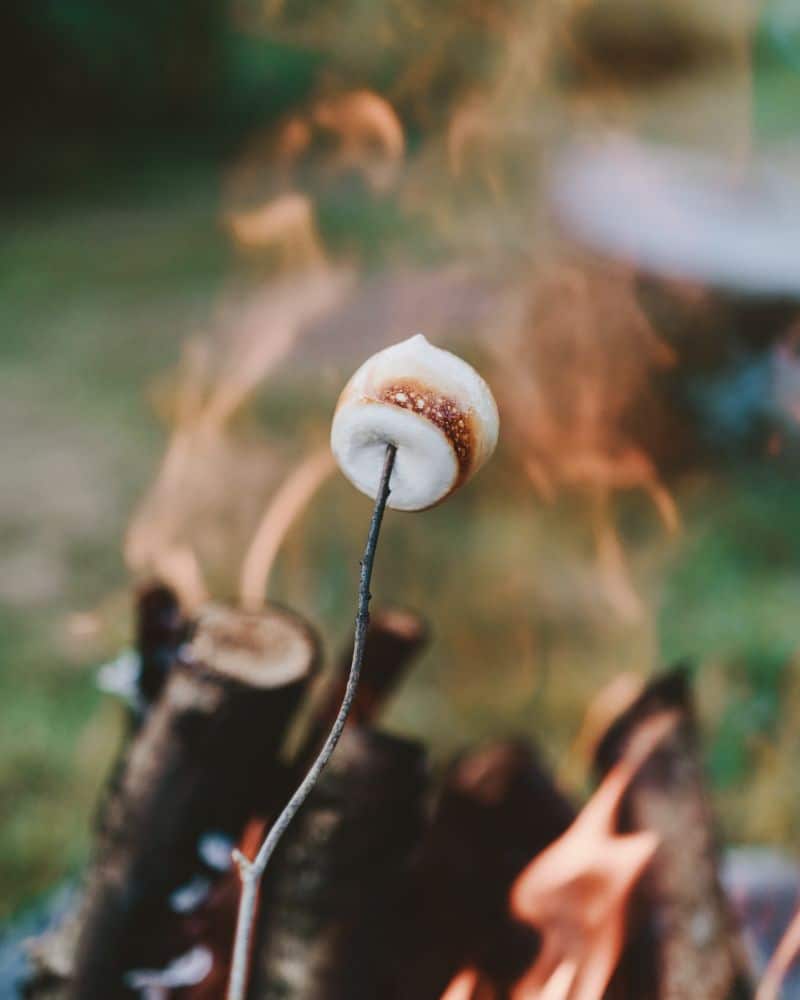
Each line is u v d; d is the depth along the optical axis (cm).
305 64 1329
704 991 127
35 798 285
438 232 877
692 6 1404
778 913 176
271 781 133
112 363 669
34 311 794
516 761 154
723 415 445
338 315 721
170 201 1098
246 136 1293
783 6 1434
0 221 1063
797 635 337
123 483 494
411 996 134
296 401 572
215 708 123
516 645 347
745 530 403
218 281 839
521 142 1146
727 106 1216
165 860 127
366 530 425
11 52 1286
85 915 130
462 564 396
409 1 1305
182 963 131
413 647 152
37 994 132
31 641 365
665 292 464
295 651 125
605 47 1383
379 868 126
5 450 545
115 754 304
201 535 433
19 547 441
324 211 1009
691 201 620
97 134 1311
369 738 128
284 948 124
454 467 72
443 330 639
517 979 136
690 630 349
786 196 628
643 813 139
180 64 1340
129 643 359
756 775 277
